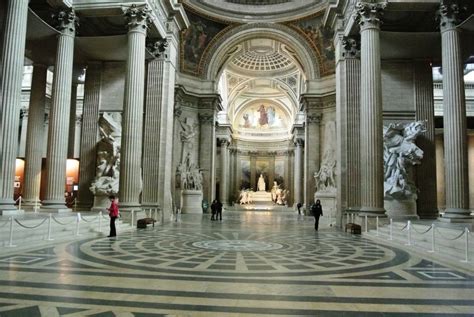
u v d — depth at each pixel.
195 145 34.59
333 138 32.47
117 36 17.14
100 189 17.55
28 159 17.41
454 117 12.89
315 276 6.63
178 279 6.23
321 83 34.03
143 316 4.27
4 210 10.99
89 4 15.48
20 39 11.66
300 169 43.62
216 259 8.31
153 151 17.91
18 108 11.55
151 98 18.28
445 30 13.45
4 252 8.48
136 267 7.22
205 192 34.41
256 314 4.43
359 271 7.13
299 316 4.38
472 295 5.41
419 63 17.78
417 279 6.46
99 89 19.17
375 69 14.34
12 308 4.48
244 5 34.06
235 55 38.50
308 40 33.88
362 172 14.34
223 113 48.03
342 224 17.00
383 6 14.46
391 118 17.50
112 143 18.06
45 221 10.90
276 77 47.38
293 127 45.31
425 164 17.19
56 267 7.04
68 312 4.36
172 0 18.53
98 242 10.85
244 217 27.28
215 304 4.82
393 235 12.44
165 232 14.22
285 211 40.31
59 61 14.88
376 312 4.58
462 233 8.74
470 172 29.33
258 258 8.56
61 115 14.58
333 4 18.23
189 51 34.25
